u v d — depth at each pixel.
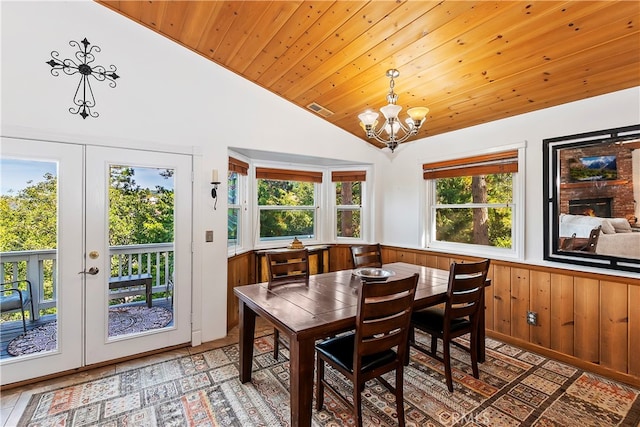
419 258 3.83
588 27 1.81
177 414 1.94
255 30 2.44
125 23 2.60
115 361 2.58
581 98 2.50
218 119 3.04
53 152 2.34
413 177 3.93
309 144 3.66
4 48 2.18
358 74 2.71
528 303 2.85
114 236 2.60
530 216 2.84
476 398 2.12
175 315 2.85
